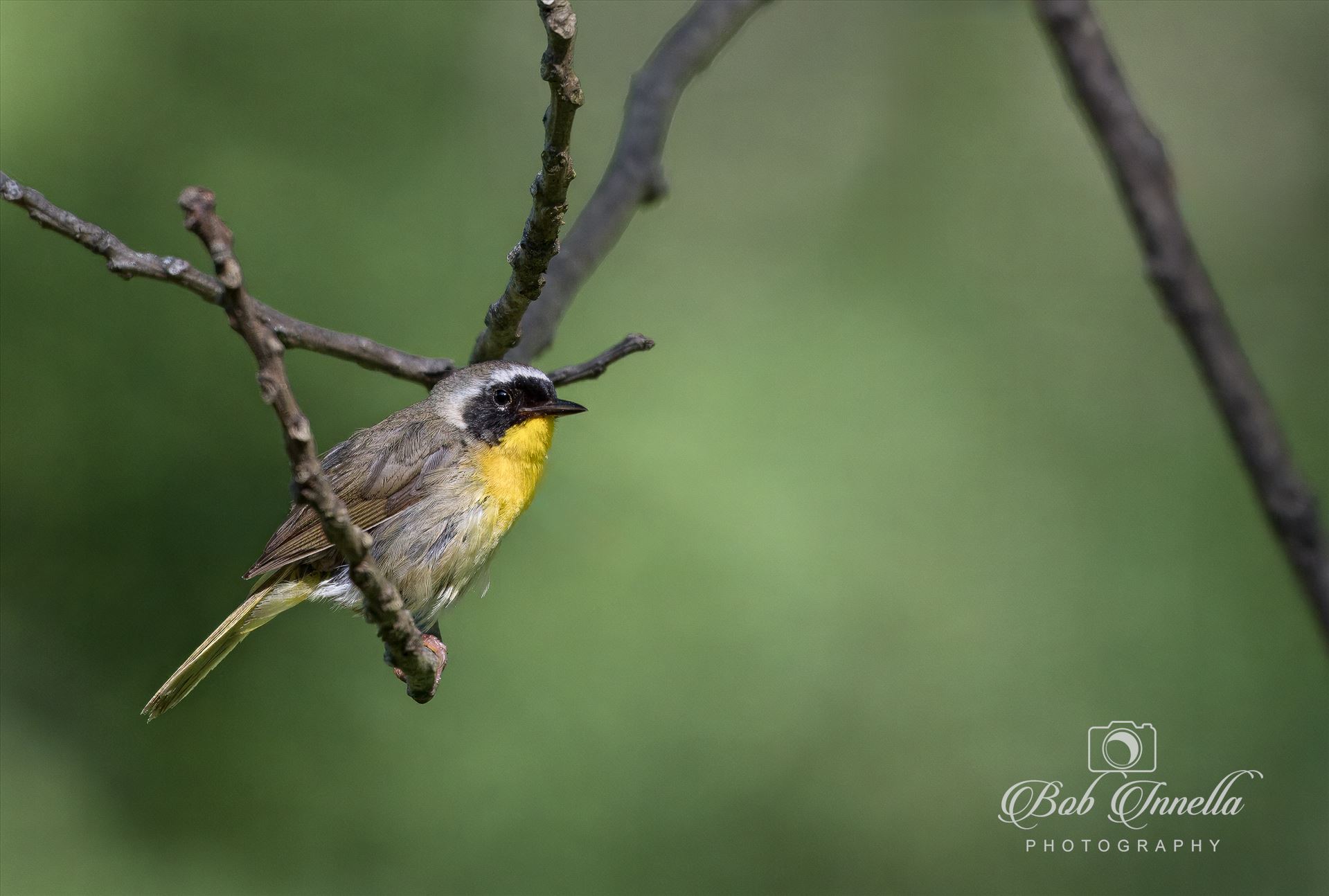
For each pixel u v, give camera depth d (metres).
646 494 13.41
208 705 12.25
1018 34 18.20
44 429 12.43
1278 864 12.29
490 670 12.34
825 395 15.05
